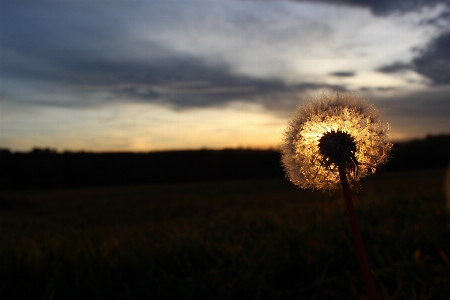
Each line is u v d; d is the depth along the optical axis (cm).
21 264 398
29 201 1659
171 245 451
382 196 785
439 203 554
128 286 375
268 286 355
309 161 127
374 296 105
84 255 422
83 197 1867
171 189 2077
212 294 353
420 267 346
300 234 466
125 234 559
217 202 1270
